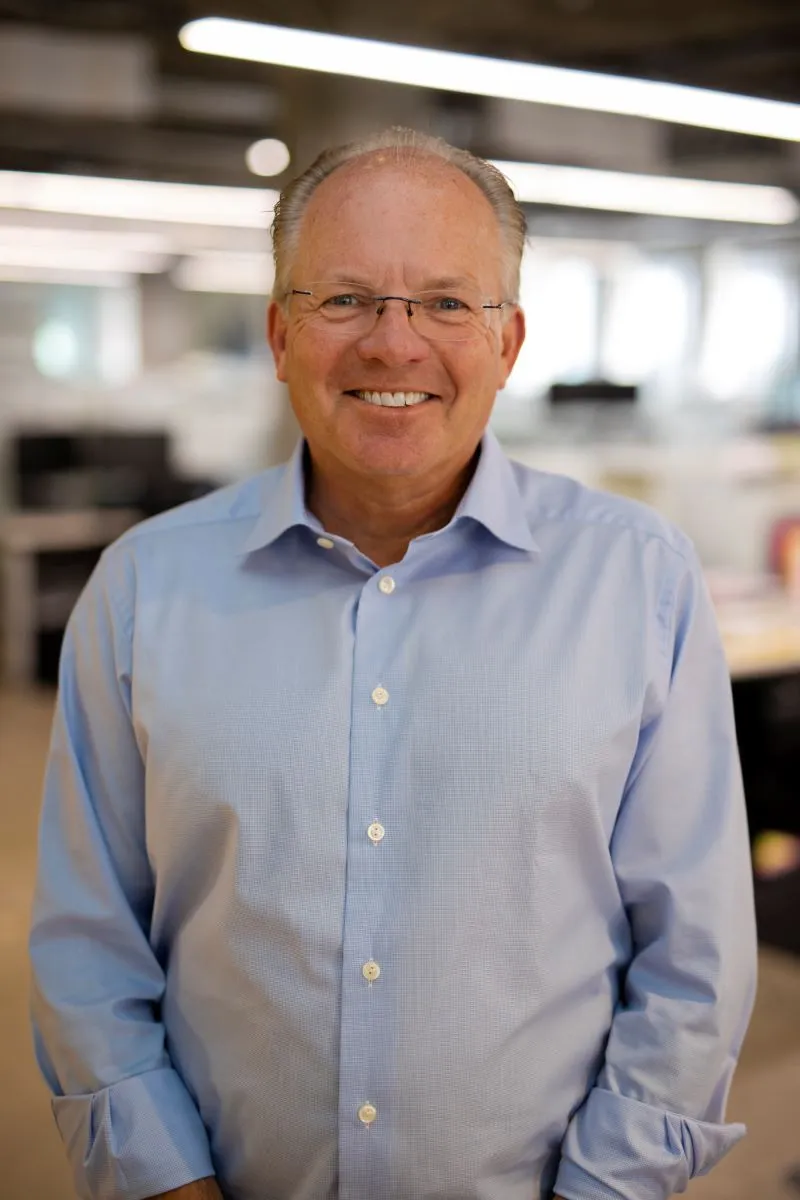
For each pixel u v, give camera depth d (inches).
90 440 305.0
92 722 53.6
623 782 49.9
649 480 234.5
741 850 51.3
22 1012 125.8
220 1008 50.2
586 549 51.6
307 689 49.2
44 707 251.4
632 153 296.0
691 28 232.7
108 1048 51.1
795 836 165.0
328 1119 48.0
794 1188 94.4
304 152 237.5
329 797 48.0
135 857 54.2
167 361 452.1
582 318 438.9
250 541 52.0
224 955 49.4
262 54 130.8
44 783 54.8
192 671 50.6
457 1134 47.7
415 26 217.3
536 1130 49.0
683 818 50.8
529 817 47.5
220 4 208.2
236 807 48.5
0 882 159.2
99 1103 50.4
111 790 53.6
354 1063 47.4
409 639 49.8
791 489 215.2
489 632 49.7
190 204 288.7
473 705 48.3
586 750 48.0
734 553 215.8
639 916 51.9
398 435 48.2
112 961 52.9
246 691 49.6
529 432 319.0
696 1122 49.0
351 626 50.4
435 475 50.3
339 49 127.8
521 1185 49.4
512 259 51.5
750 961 51.2
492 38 235.6
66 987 52.4
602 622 49.9
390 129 50.6
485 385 49.5
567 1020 49.6
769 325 412.8
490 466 51.8
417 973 47.1
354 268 47.4
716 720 51.6
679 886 50.2
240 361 410.9
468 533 51.3
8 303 419.2
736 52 245.1
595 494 54.0
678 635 51.0
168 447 316.8
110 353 443.8
